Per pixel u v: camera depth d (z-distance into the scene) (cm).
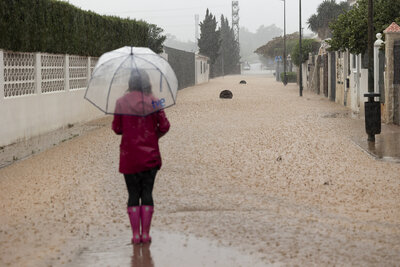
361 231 614
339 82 2650
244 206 732
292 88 4616
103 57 586
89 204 751
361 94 2014
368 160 1062
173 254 541
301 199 773
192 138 1408
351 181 882
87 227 643
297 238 588
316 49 4656
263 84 5728
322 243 570
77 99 1884
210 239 586
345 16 2030
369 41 1312
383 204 738
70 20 1756
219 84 5894
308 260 518
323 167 1005
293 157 1116
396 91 1622
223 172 969
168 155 1148
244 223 648
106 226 646
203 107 2478
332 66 2884
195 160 1088
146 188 580
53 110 1664
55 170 1005
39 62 1546
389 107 1648
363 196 785
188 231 617
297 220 661
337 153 1151
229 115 2069
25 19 1416
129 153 562
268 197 785
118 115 572
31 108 1498
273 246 561
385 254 533
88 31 1931
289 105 2570
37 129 1544
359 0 2028
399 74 1602
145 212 575
